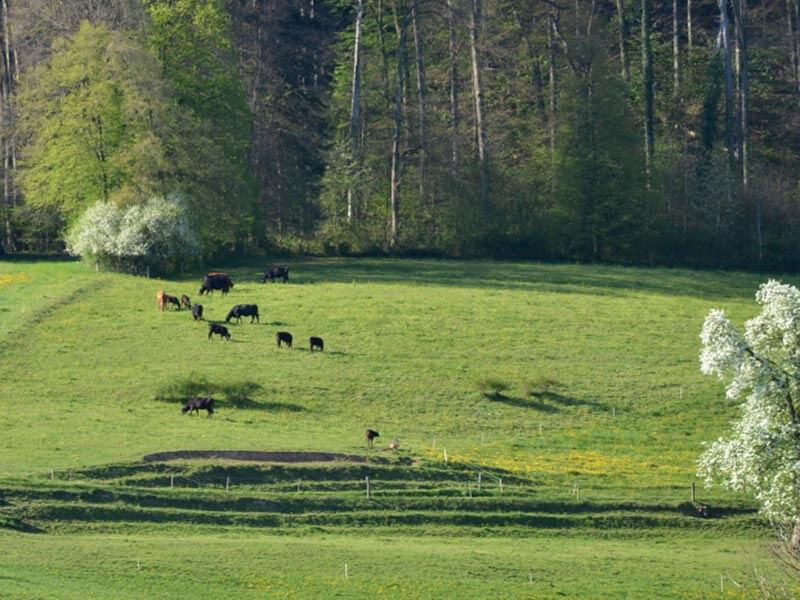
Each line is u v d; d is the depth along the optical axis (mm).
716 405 75500
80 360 80500
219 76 119375
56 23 119625
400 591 45906
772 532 57719
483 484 60875
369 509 56875
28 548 48406
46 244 122938
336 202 127188
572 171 125688
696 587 48562
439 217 127750
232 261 117062
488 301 97312
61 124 111062
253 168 131375
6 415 69312
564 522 57406
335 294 98438
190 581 45688
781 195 129125
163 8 117375
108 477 57812
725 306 99188
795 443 50406
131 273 105750
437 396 75438
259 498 56656
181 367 79062
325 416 71500
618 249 125438
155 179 109875
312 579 46719
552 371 80625
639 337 88250
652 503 59594
